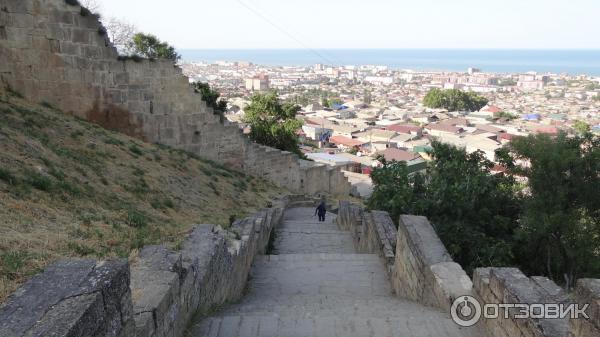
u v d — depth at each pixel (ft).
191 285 22.47
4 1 55.72
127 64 64.08
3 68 56.49
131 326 14.90
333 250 56.80
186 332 21.03
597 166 51.49
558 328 17.49
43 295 12.62
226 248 30.99
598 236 52.90
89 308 12.11
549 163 52.21
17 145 37.14
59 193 32.17
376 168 61.67
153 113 67.15
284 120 127.54
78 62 60.59
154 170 52.95
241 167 79.00
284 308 28.71
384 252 41.14
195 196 53.06
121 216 33.45
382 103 536.83
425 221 34.40
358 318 24.56
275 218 62.23
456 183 51.42
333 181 106.32
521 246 54.03
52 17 58.23
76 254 21.68
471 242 48.47
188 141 71.20
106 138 55.21
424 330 23.11
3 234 21.38
